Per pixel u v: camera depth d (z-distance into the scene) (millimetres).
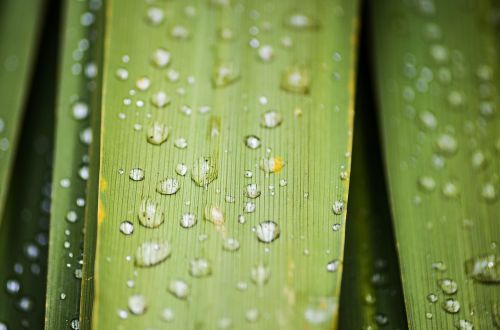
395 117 173
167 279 145
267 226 151
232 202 152
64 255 157
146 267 146
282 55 170
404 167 168
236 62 168
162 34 169
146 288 144
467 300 155
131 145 156
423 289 156
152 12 171
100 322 142
